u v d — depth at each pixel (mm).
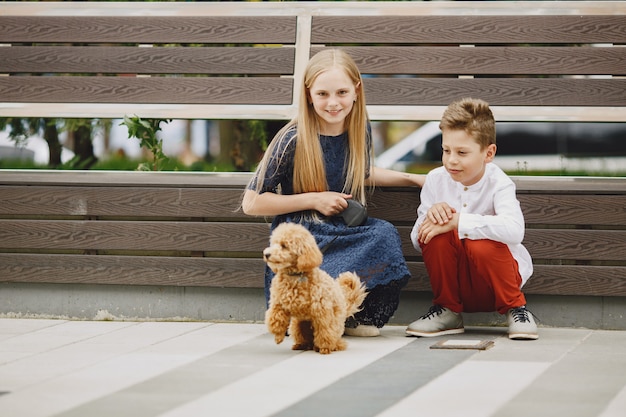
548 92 5316
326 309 4094
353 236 4547
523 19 5434
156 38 5648
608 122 5289
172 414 3023
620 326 5039
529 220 5066
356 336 4695
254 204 4648
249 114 5453
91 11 5723
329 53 4691
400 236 5113
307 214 4660
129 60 5621
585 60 5340
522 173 8125
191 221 5293
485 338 4641
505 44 5598
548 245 5043
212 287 5277
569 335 4766
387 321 4789
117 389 3416
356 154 4762
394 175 5055
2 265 5379
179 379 3594
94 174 5348
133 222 5293
